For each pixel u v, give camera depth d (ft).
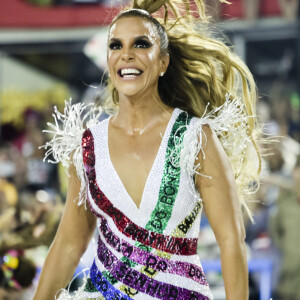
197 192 14.23
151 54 14.30
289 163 40.52
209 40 16.89
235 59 17.03
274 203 37.14
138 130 14.42
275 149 39.81
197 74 16.65
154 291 13.78
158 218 13.92
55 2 47.88
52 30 47.98
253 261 33.99
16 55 55.77
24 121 54.70
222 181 13.98
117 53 14.26
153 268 13.84
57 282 15.48
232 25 45.14
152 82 14.42
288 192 35.86
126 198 14.07
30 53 51.83
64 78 55.57
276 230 36.01
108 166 14.38
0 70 57.06
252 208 36.65
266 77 52.85
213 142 14.17
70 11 47.60
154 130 14.34
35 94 55.47
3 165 48.29
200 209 14.39
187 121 14.26
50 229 25.90
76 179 15.37
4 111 55.06
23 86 57.41
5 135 54.65
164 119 14.44
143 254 13.92
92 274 14.53
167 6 17.30
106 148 14.58
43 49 51.47
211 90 16.67
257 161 17.48
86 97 50.75
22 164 48.16
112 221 14.30
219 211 13.94
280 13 45.88
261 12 45.93
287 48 50.60
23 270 24.13
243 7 45.44
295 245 35.29
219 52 16.84
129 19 14.37
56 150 15.61
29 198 27.76
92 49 45.96
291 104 49.06
